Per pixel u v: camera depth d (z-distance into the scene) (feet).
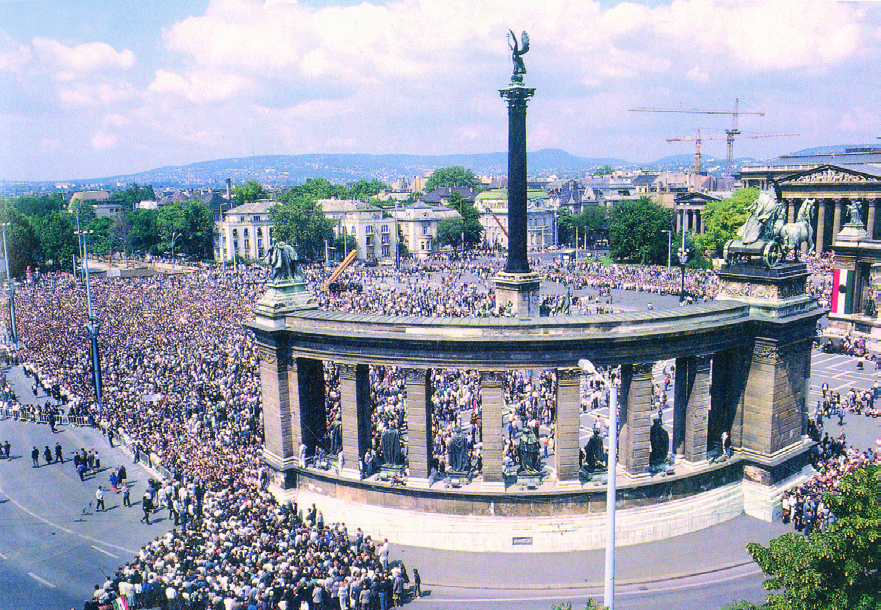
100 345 350.84
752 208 184.55
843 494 111.24
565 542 165.68
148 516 192.13
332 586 139.64
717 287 520.01
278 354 184.14
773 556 110.01
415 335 167.22
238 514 172.04
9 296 411.13
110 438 257.34
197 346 345.92
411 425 172.55
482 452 170.40
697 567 156.76
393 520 172.65
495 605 142.10
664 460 177.47
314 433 192.85
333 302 457.27
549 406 246.68
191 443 226.79
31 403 300.40
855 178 650.43
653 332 166.20
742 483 186.70
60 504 203.72
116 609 138.41
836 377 308.40
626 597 144.66
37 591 153.17
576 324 165.99
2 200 636.48
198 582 137.18
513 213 317.63
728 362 188.24
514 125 304.09
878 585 108.68
